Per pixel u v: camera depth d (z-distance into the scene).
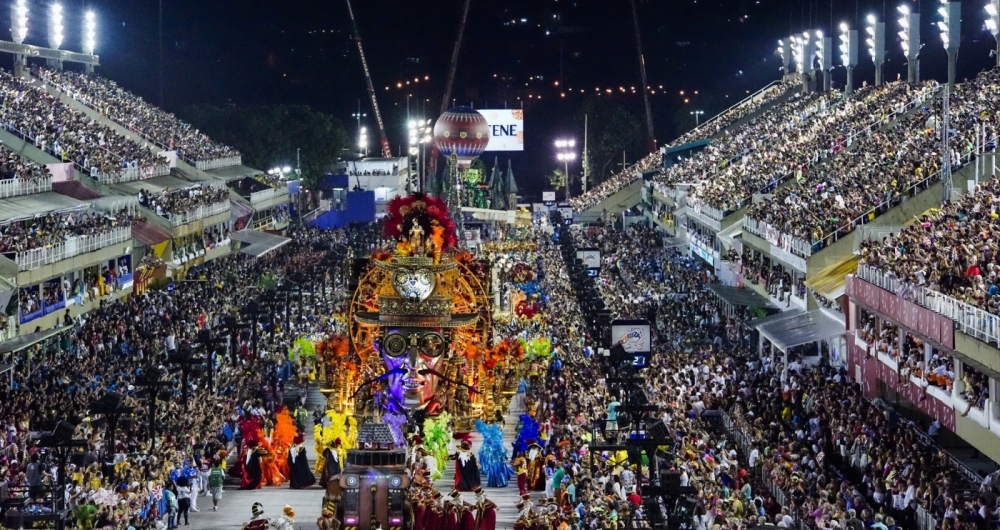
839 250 73.81
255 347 82.38
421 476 48.47
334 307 102.81
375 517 42.88
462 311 66.12
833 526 42.16
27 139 97.50
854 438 53.50
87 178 99.44
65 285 81.62
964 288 50.41
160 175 119.81
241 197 138.12
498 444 57.16
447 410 64.38
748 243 91.38
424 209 66.44
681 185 127.56
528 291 104.44
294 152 181.12
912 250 59.38
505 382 66.44
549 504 45.69
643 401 53.91
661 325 91.88
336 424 58.00
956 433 49.62
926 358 54.31
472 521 45.47
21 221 81.81
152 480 49.06
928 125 90.56
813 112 131.25
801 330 70.69
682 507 44.34
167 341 79.25
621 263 123.00
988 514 41.78
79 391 63.34
